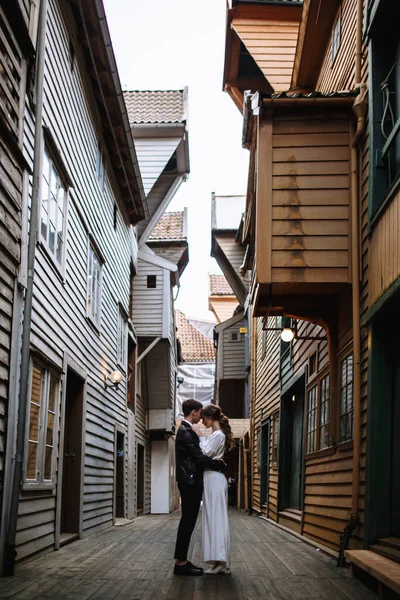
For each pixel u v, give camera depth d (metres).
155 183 18.41
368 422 6.46
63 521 9.48
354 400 6.98
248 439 20.45
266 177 7.66
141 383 19.45
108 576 5.92
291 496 12.57
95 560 7.00
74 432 9.88
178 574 6.02
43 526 7.49
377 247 6.54
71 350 9.13
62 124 8.49
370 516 6.23
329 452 8.35
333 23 9.48
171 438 25.67
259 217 7.57
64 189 8.73
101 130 11.83
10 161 6.04
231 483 25.75
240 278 21.42
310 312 8.53
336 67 9.19
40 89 6.98
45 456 7.57
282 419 13.12
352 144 7.58
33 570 6.21
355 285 7.22
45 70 7.50
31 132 6.90
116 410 13.87
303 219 7.55
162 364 19.50
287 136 7.76
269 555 7.62
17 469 6.05
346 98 7.59
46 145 7.64
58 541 8.08
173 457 26.50
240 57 14.87
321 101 7.60
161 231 20.28
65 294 8.69
